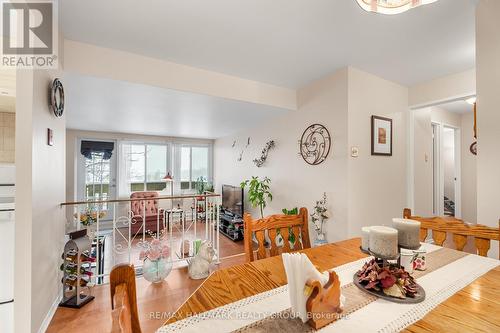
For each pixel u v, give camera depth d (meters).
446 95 2.97
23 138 1.46
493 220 1.69
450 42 2.22
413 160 3.38
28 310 1.45
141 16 1.83
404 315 0.73
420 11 1.78
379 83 3.02
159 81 2.52
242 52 2.40
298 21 1.91
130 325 0.50
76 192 5.32
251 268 1.10
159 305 2.06
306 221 1.56
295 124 3.53
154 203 5.66
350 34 2.09
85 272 2.18
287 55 2.46
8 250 1.63
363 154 2.84
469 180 4.75
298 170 3.46
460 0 1.67
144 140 6.09
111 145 5.73
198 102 3.13
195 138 6.75
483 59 1.72
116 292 0.52
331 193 2.90
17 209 1.44
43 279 1.68
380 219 2.98
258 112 3.68
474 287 0.91
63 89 2.17
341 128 2.79
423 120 3.63
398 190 3.21
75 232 2.05
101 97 2.92
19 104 1.46
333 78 2.89
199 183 6.58
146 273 2.42
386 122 3.07
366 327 0.68
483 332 0.66
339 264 1.14
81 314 1.89
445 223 1.48
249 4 1.71
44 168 1.70
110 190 5.72
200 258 2.64
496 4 1.66
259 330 0.67
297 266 0.72
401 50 2.37
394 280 0.84
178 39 2.16
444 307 0.78
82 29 1.99
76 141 5.34
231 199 5.25
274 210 4.00
